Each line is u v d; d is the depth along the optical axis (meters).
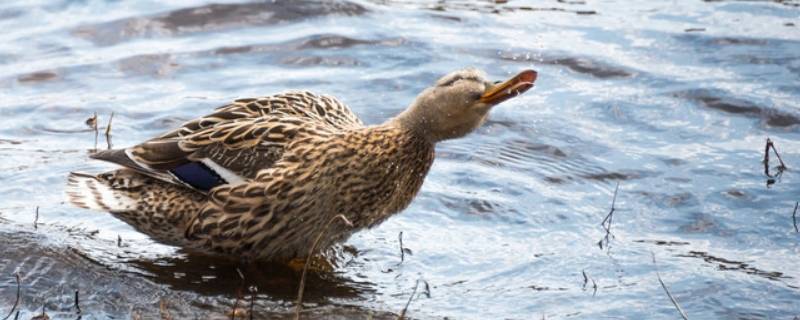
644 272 11.25
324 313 10.32
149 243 11.83
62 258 11.20
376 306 10.55
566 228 12.25
